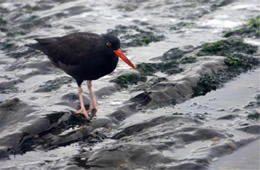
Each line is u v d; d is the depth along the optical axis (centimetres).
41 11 2052
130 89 1355
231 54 1505
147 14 1970
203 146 1016
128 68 1482
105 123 1180
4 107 1220
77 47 1265
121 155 1005
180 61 1477
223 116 1159
